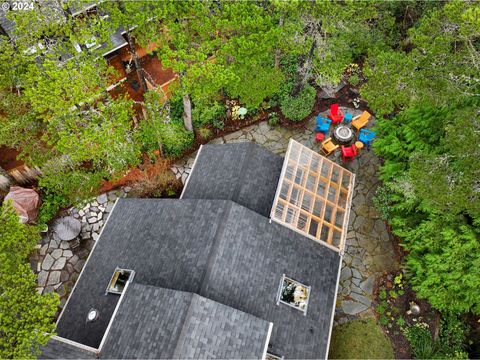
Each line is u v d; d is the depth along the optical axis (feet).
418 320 68.54
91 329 54.03
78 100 61.93
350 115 89.04
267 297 54.08
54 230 76.18
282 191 63.57
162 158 83.76
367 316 69.26
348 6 73.97
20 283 48.65
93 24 67.62
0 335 46.75
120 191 81.00
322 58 78.84
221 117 88.69
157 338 45.27
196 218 58.03
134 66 94.27
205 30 68.95
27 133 69.56
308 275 58.49
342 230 65.46
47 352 46.62
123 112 66.28
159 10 66.33
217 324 46.37
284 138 88.38
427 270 65.36
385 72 66.80
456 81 59.41
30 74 62.85
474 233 61.46
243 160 66.28
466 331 68.95
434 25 64.85
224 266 52.80
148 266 56.49
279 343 52.16
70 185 70.74
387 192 78.84
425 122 67.72
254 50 68.64
